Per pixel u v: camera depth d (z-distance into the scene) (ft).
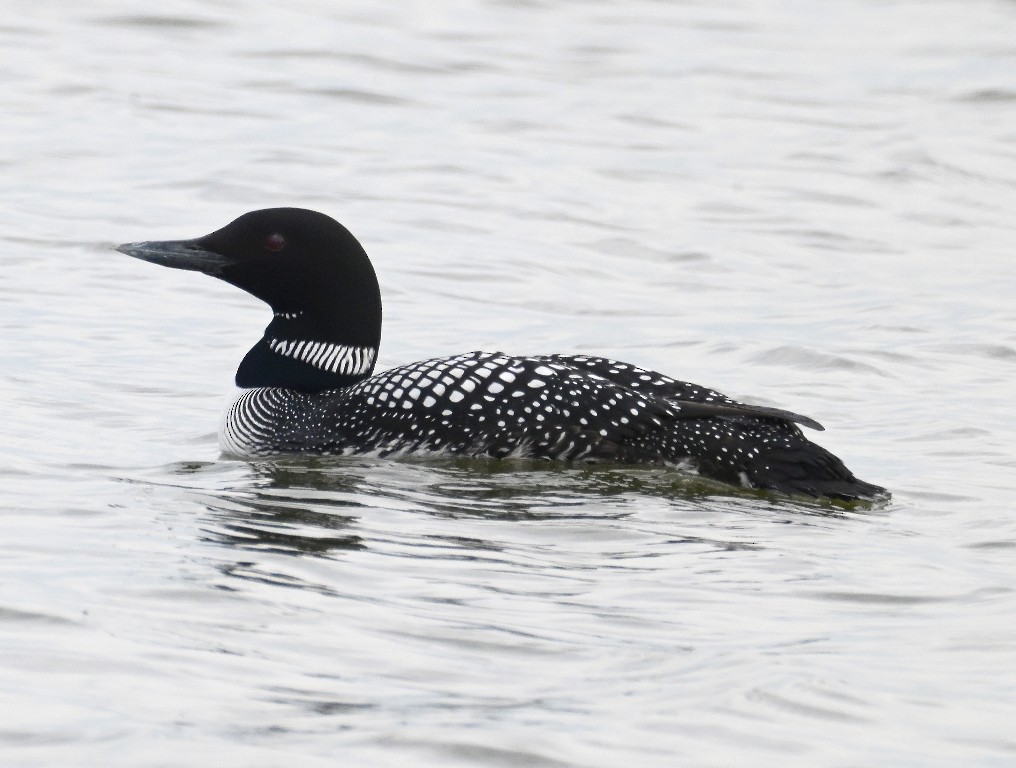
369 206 71.56
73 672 26.27
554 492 38.78
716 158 82.28
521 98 91.76
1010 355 54.29
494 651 27.99
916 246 70.28
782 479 39.29
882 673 27.35
